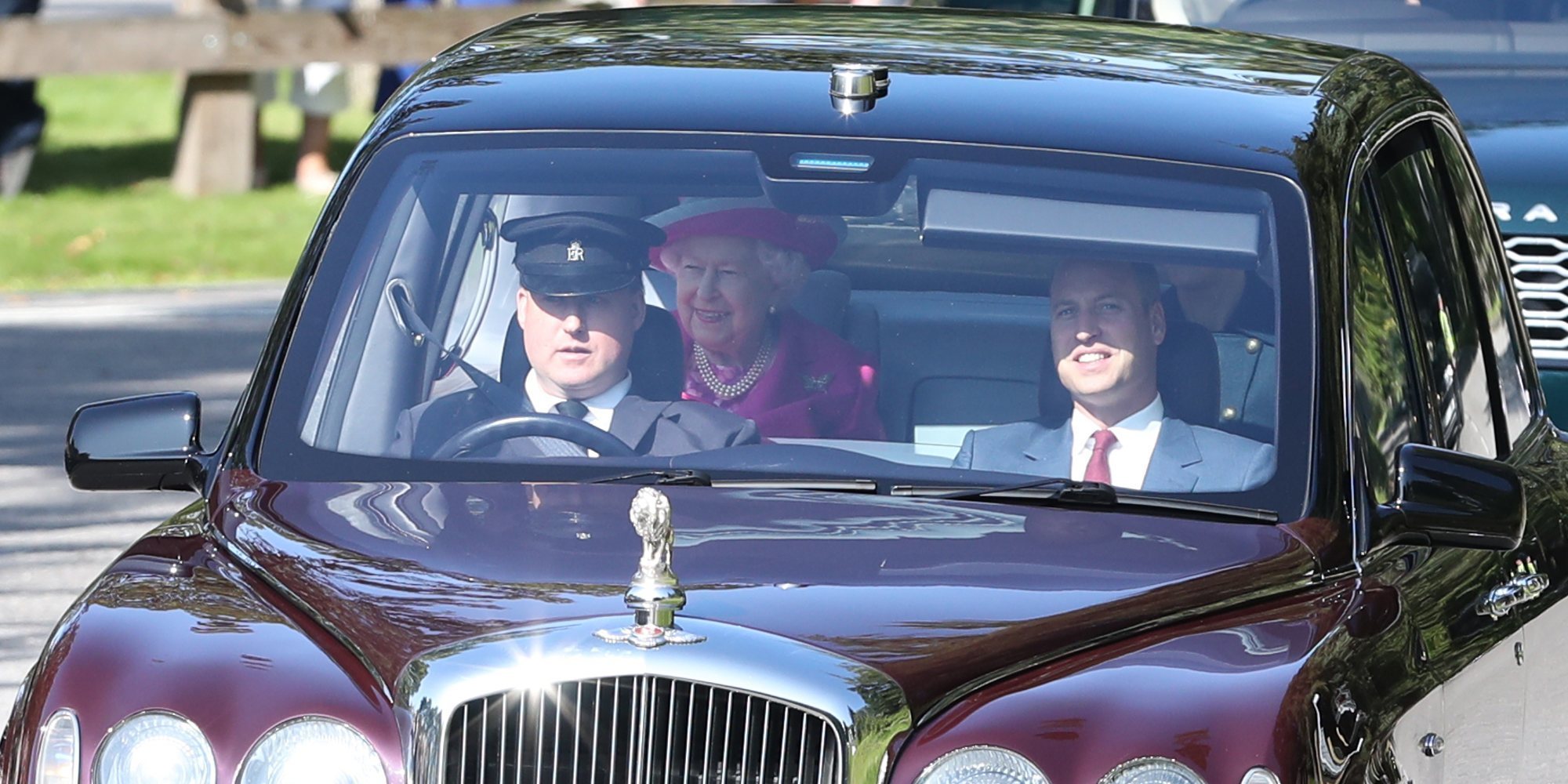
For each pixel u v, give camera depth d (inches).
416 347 695.1
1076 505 636.7
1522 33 1369.3
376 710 549.0
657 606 548.4
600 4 2711.6
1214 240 679.7
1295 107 724.0
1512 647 685.9
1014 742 540.7
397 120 740.0
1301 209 683.4
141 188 2893.7
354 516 621.6
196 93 2844.5
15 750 569.0
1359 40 1391.5
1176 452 656.4
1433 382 741.9
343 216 718.5
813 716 541.3
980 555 597.3
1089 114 714.2
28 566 1311.5
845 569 584.4
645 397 687.7
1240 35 831.1
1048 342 681.6
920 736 545.3
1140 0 1469.0
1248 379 664.4
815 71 743.1
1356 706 566.3
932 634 560.4
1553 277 1195.9
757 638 549.3
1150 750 538.0
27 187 2874.0
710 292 692.1
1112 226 686.5
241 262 2417.6
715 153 709.3
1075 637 568.4
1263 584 599.8
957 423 677.9
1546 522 756.6
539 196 707.4
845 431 681.0
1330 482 638.5
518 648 544.7
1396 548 658.8
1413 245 756.0
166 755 547.2
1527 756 713.0
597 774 544.7
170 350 1958.7
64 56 2731.3
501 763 545.3
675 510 617.6
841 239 697.6
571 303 689.0
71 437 694.5
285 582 591.5
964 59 754.8
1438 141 819.4
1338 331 665.0
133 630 576.7
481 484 644.7
